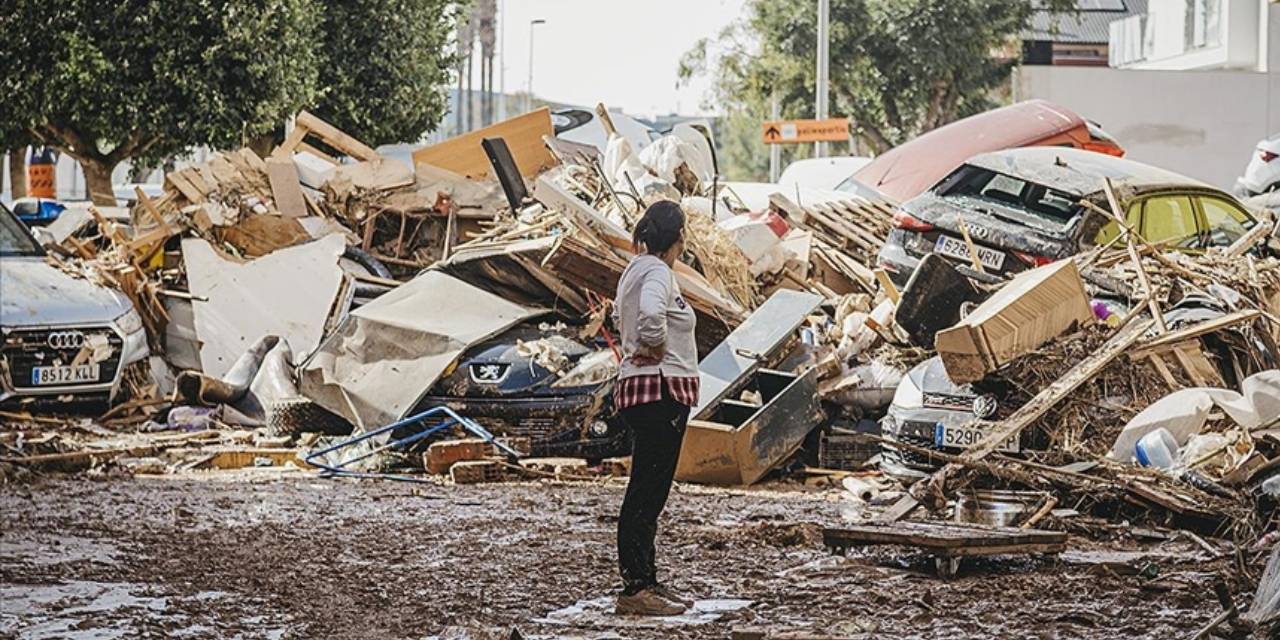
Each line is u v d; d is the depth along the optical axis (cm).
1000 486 2716
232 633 1861
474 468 3133
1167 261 3334
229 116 6844
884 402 3294
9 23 6512
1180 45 13788
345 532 2530
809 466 3297
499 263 3603
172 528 2553
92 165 6975
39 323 3722
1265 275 3388
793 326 3356
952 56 12938
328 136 4991
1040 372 2909
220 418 3894
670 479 1998
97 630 1864
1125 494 2603
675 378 1975
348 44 7962
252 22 6819
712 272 3797
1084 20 18775
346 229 4641
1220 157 10656
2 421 3700
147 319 4194
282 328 4197
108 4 6619
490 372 3350
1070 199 3856
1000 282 3412
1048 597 2045
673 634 1855
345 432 3603
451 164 5000
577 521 2659
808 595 2062
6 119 6644
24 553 2325
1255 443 2673
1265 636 1805
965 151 5791
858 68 13025
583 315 3600
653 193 4084
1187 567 2234
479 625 1866
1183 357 2936
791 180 6569
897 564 2273
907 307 3328
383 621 1925
